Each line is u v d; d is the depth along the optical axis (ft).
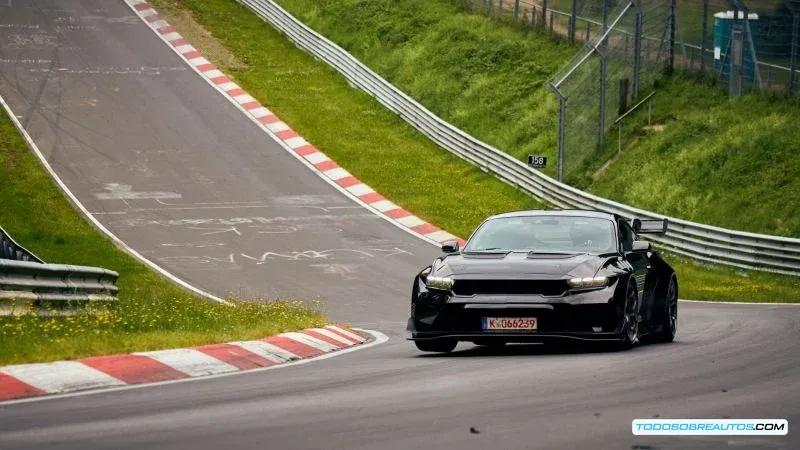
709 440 82.53
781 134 402.93
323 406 100.07
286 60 608.60
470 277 146.92
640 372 122.72
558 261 149.07
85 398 105.29
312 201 428.56
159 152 472.85
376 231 392.47
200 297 290.56
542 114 499.10
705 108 443.32
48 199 408.87
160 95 541.34
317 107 546.26
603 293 145.28
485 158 473.26
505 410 96.89
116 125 498.69
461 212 428.97
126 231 378.53
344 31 631.97
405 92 559.79
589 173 437.58
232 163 467.93
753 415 92.89
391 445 81.46
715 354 142.51
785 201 372.17
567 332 144.05
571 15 556.10
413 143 510.99
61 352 122.93
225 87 560.20
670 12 479.41
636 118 455.22
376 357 147.74
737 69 440.45
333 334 173.27
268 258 347.56
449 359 142.41
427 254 362.12
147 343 133.18
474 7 616.80
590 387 110.83
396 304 277.23
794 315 217.97
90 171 444.14
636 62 466.70
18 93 524.11
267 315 180.65
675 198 395.75
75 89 537.65
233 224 391.24
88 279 200.64
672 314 169.17
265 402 102.63
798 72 450.30
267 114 529.86
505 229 161.99
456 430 87.40
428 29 608.60
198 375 124.06
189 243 365.40
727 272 342.03
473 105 531.09
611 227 161.27
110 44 602.44
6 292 167.84
